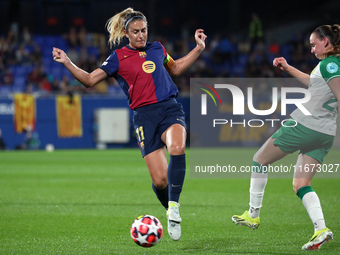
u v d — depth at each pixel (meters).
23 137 83.44
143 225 17.75
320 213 18.11
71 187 37.34
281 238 20.45
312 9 123.25
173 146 18.77
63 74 102.06
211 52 110.88
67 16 122.88
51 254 18.05
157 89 20.02
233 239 20.34
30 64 101.44
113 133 86.38
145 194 33.62
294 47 109.44
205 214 26.12
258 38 112.06
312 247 17.98
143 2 122.00
